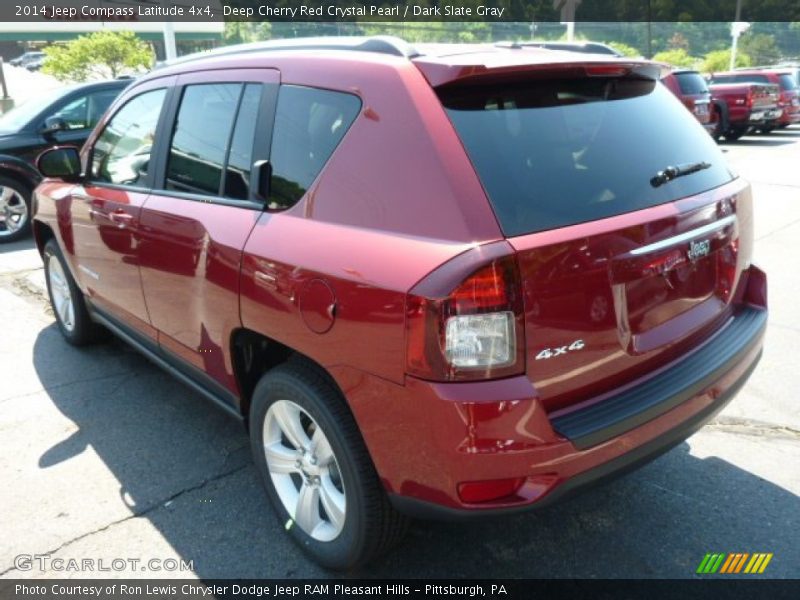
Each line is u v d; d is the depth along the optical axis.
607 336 2.19
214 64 3.09
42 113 8.00
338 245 2.23
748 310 2.93
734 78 20.03
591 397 2.23
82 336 4.63
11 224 7.93
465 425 1.95
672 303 2.43
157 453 3.46
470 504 2.05
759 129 20.36
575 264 2.06
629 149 2.44
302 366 2.49
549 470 2.04
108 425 3.74
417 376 1.99
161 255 3.12
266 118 2.69
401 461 2.12
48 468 3.33
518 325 1.97
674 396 2.30
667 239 2.33
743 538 2.73
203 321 2.91
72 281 4.45
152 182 3.33
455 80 2.15
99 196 3.71
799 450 3.33
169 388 4.17
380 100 2.27
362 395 2.16
